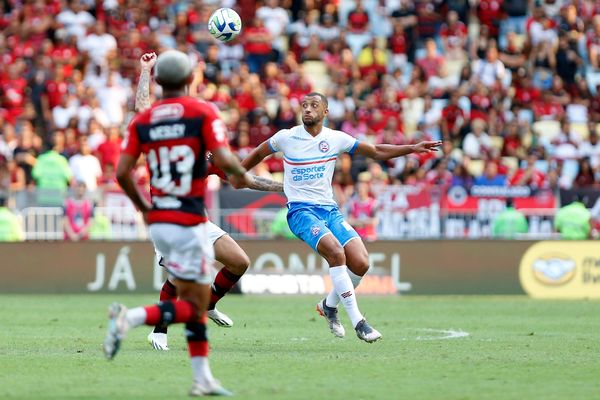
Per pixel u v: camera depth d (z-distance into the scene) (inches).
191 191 937.5
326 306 1450.5
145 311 924.0
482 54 3563.0
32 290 2566.4
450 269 2556.6
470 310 2148.1
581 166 3174.2
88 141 3019.2
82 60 3464.6
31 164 2999.5
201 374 952.3
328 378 1087.0
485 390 1005.8
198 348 951.0
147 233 2600.9
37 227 2581.2
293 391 987.3
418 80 3535.9
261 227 2581.2
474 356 1309.1
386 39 3791.8
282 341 1501.0
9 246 2573.8
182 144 930.7
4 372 1139.9
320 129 1457.9
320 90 3612.2
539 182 2989.7
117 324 899.4
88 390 1001.5
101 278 2564.0
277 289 2561.5
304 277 2561.5
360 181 2682.1
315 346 1432.1
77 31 3587.6
